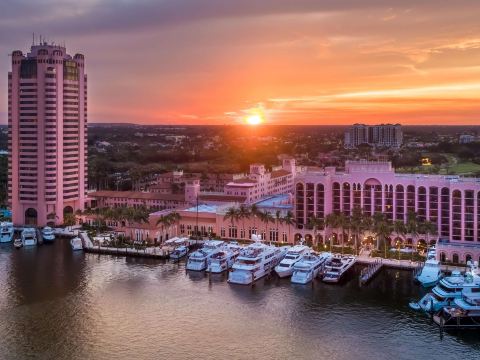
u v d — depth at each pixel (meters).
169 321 164.75
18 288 195.88
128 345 148.62
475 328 158.12
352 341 150.25
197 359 140.25
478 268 199.00
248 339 151.75
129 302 181.12
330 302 179.75
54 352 144.50
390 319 165.00
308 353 143.12
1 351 145.00
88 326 161.38
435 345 147.88
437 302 166.62
